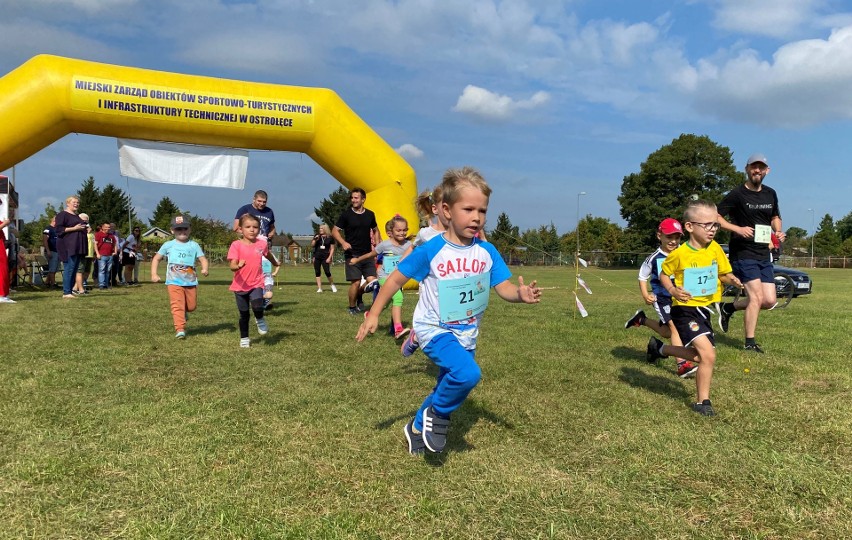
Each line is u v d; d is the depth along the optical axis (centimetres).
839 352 638
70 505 257
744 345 686
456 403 308
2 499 262
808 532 242
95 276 1664
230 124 1353
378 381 486
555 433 360
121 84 1278
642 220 5584
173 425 364
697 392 418
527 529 244
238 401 420
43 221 5938
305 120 1387
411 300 1195
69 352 588
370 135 1443
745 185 665
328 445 335
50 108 1240
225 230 6762
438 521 249
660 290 548
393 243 726
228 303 1106
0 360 545
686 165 5381
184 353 601
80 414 383
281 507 259
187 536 233
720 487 284
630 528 245
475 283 313
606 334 765
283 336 718
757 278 652
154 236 6188
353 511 256
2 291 1061
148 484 279
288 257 5038
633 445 338
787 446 338
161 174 1384
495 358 594
